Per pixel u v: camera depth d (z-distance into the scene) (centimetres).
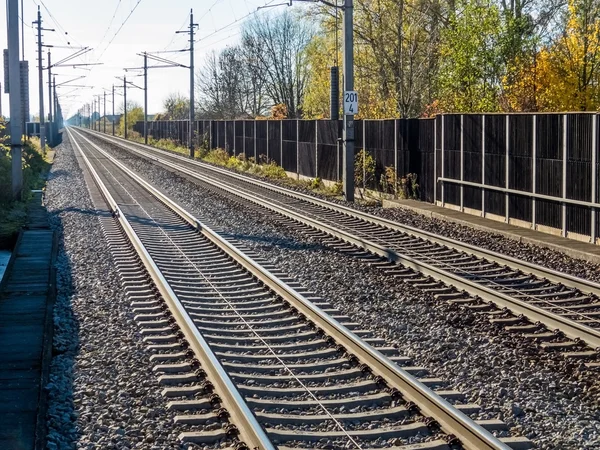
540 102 2684
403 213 2197
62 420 725
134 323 1073
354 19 3962
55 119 10438
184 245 1714
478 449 625
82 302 1196
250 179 3306
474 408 729
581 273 1336
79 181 3478
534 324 1017
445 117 2230
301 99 7362
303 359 897
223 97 8019
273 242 1722
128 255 1582
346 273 1365
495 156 1953
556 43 2773
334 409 738
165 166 4366
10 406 765
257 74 7531
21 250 1688
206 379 813
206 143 5653
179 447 665
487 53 2869
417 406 724
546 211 1741
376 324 1039
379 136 2673
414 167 2458
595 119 1551
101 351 948
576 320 1045
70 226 2055
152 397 785
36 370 880
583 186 1602
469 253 1516
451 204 2202
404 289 1232
